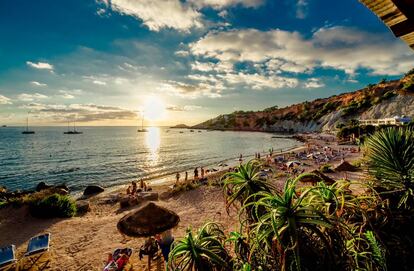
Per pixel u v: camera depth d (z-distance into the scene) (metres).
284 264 1.61
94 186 22.89
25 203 14.07
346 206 2.21
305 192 1.89
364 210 2.38
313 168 25.20
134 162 45.34
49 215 13.12
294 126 132.38
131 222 6.83
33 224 12.33
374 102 83.56
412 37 1.27
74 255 9.05
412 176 2.80
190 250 2.50
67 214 13.61
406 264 2.16
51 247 9.75
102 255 9.01
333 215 2.01
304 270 1.75
